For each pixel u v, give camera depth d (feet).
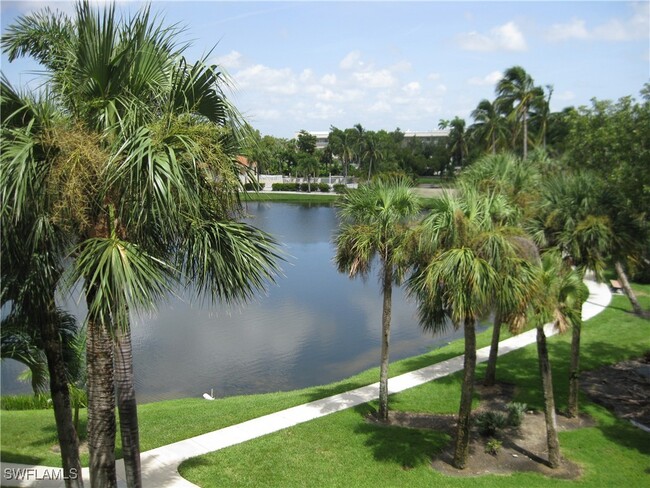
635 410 41.75
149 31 19.98
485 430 37.73
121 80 19.66
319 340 71.87
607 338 60.34
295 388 55.88
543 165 76.43
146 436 35.58
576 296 34.65
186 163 17.88
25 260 19.35
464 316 29.32
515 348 58.18
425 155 297.12
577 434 37.76
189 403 46.62
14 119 18.79
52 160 17.71
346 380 51.75
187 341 70.54
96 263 17.49
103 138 18.62
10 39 21.95
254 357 64.95
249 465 31.71
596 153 62.54
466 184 38.32
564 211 40.70
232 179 19.31
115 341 18.62
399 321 82.17
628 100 52.08
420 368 52.60
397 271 37.65
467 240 30.14
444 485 30.30
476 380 48.70
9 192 16.39
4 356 22.30
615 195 42.37
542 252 40.45
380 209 37.01
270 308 88.79
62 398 22.88
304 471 31.24
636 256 43.80
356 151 281.13
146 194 17.30
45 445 33.04
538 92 130.41
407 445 35.27
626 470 32.68
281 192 299.58
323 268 124.16
